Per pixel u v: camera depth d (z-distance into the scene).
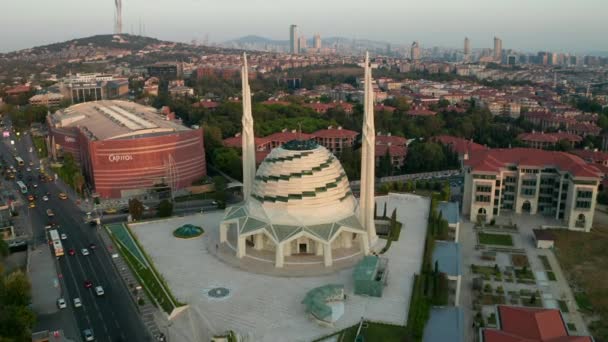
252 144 169.00
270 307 120.62
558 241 176.25
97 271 148.25
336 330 109.81
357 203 168.50
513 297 134.62
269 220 146.38
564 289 139.62
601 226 191.25
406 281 133.00
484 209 198.88
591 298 134.25
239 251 147.00
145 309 125.38
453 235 177.12
